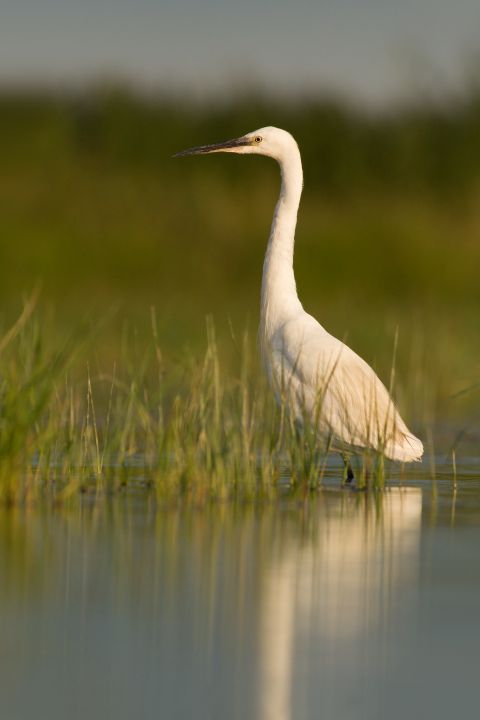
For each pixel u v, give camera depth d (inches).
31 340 529.7
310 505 483.5
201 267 1314.0
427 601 343.6
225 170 1553.9
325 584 360.8
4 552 393.4
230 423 534.9
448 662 299.7
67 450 524.4
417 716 270.1
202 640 311.9
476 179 1513.3
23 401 480.1
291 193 594.2
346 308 1132.5
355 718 268.8
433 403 794.2
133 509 468.4
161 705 273.1
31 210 1402.6
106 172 1561.3
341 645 310.3
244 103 1614.2
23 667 293.7
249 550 400.5
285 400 542.0
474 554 397.7
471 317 1059.3
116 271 1300.4
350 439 538.9
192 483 502.3
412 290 1258.0
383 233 1330.0
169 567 377.7
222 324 1003.3
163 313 1053.8
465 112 1576.0
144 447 599.8
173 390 737.0
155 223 1396.4
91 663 295.7
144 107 1642.5
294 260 1288.1
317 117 1606.8
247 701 275.6
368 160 1588.3
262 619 327.6
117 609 334.6
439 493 514.0
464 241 1348.4
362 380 547.2
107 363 811.4
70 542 408.8
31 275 1262.3
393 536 424.5
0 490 474.0
